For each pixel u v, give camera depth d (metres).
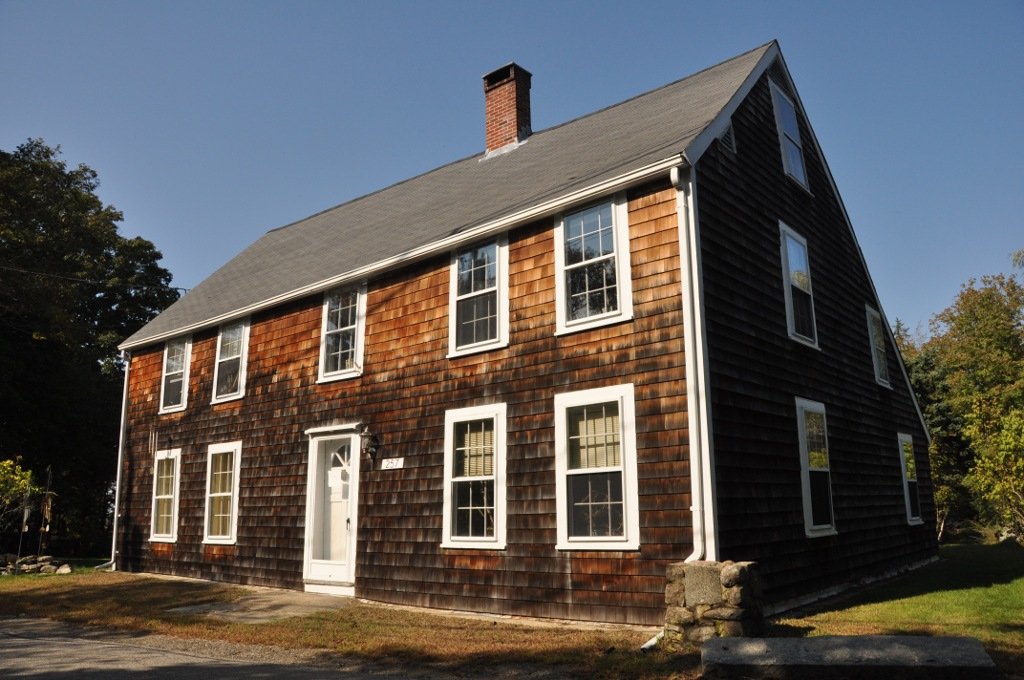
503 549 10.05
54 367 27.02
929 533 15.72
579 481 9.48
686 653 7.00
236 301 16.02
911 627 7.85
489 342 10.87
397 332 12.40
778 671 5.79
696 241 9.10
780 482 9.88
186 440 16.22
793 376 10.87
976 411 20.55
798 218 12.22
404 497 11.59
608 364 9.50
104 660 7.73
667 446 8.75
